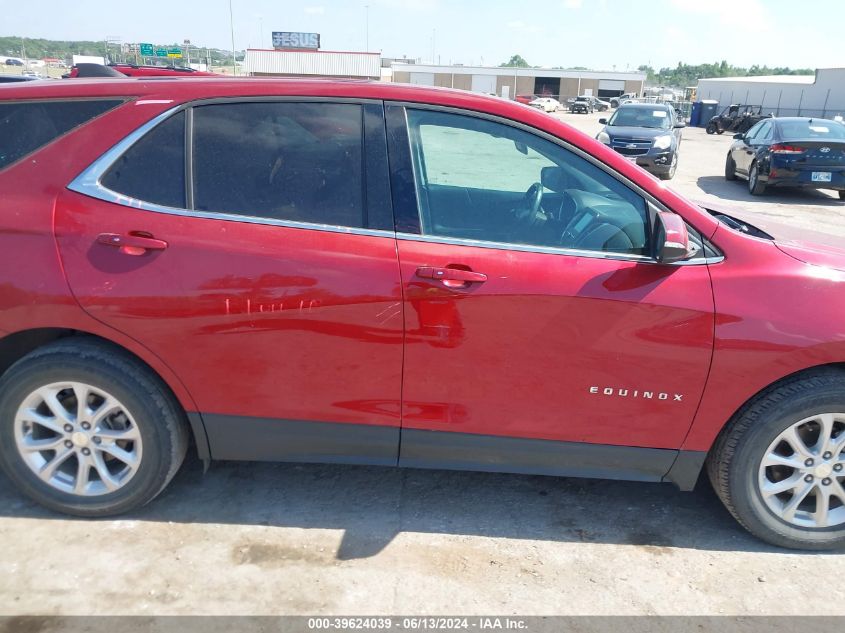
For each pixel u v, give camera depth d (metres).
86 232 2.68
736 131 39.59
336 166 2.77
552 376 2.75
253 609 2.52
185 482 3.31
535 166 2.85
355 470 3.49
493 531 3.04
